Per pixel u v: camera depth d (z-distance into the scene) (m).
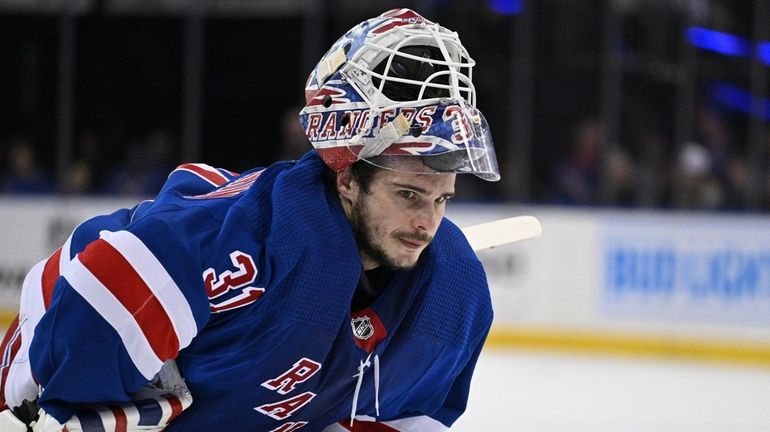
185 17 31.97
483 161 6.55
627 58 31.09
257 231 6.64
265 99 32.22
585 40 30.84
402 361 7.36
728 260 29.30
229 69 32.19
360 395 7.46
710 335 29.27
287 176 6.68
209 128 32.34
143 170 32.19
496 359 27.72
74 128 32.12
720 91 31.23
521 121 31.05
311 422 7.60
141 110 32.19
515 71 30.98
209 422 7.14
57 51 31.97
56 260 7.26
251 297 6.56
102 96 32.16
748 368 27.98
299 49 32.00
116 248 6.34
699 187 31.11
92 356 6.30
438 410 8.18
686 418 21.38
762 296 29.14
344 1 31.52
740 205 31.11
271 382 6.85
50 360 6.35
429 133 6.36
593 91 30.94
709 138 31.22
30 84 32.03
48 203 30.81
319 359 6.78
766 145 31.09
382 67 6.58
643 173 31.16
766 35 31.02
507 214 30.61
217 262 6.50
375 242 6.68
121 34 32.00
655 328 29.45
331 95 6.65
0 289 30.53
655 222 29.53
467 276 7.41
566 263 29.73
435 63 6.53
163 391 6.88
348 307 6.69
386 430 8.07
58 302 6.33
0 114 32.09
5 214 30.70
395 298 7.11
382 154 6.44
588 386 24.42
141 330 6.33
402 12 6.69
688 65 31.14
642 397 23.38
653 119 31.20
